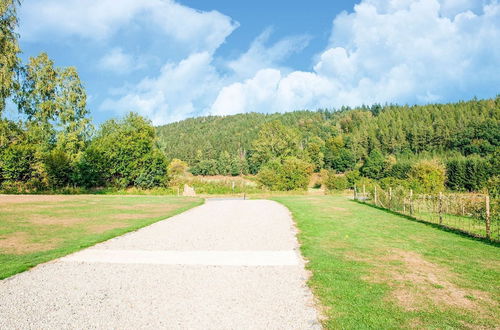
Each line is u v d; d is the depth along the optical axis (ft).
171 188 124.36
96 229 35.86
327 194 119.55
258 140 245.45
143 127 156.87
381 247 26.91
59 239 30.35
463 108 384.27
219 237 31.91
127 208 58.44
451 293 16.74
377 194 65.41
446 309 14.80
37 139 111.75
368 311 14.61
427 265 21.71
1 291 17.51
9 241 29.37
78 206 60.23
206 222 41.88
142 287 18.11
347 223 39.91
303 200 80.48
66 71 125.08
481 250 25.89
